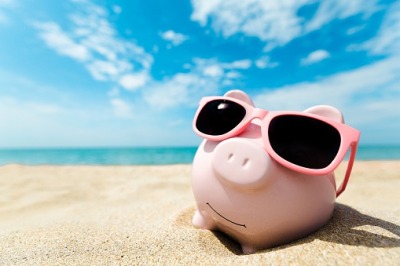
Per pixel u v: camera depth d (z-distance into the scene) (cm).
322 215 17
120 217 29
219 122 19
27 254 18
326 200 17
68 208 39
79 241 20
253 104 21
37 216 35
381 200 39
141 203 39
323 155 15
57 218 31
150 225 24
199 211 20
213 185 17
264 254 15
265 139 16
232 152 16
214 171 16
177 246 18
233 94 21
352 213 20
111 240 20
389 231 16
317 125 15
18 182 60
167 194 45
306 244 15
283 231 16
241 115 18
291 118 16
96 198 45
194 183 19
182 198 38
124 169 82
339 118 17
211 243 19
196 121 20
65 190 51
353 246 14
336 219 19
